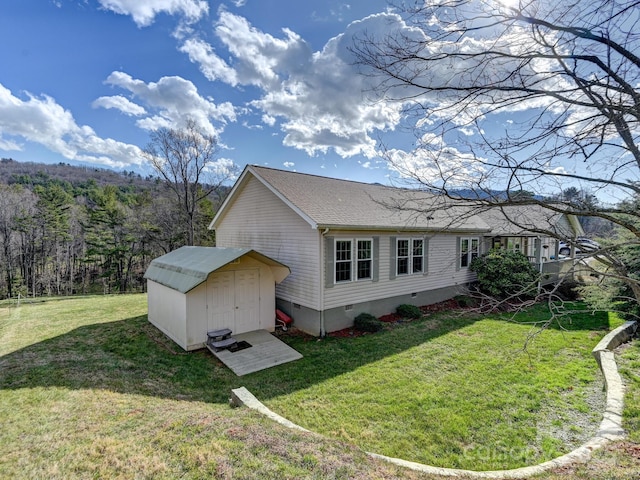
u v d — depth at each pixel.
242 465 3.40
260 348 8.54
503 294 13.62
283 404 5.77
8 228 31.36
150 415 4.81
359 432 4.86
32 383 5.98
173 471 3.31
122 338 9.34
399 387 6.33
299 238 10.53
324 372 7.16
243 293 9.62
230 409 5.35
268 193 11.93
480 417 5.21
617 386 5.73
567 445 4.49
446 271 14.09
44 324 10.83
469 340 9.09
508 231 14.20
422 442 4.61
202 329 8.77
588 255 3.77
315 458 3.61
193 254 10.84
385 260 11.63
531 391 6.02
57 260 34.25
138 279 36.66
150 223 30.17
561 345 8.40
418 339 9.30
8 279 30.75
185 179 25.83
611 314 11.20
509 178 3.89
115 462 3.51
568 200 3.86
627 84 3.01
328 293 10.00
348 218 10.41
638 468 3.59
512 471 3.79
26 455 3.70
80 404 5.14
